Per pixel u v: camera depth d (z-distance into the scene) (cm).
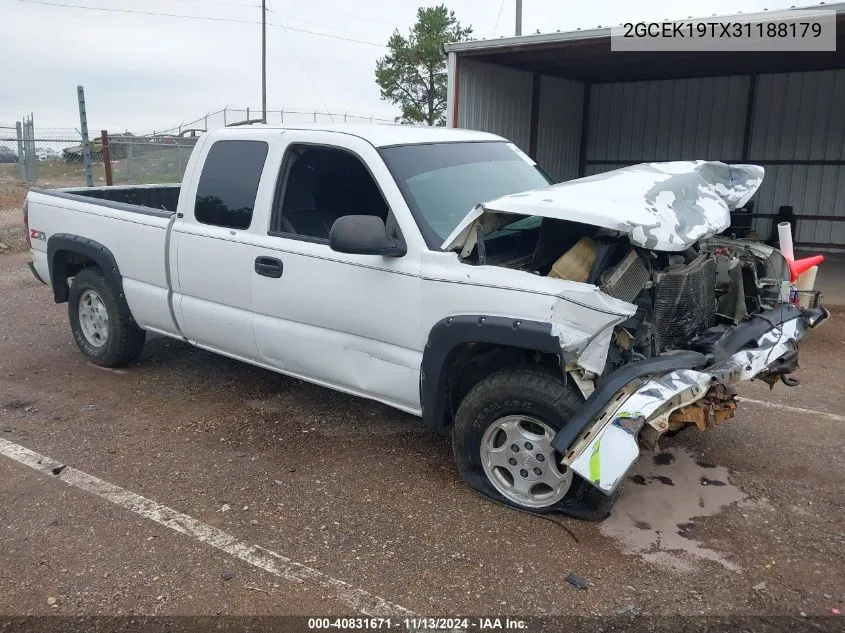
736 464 436
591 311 321
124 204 549
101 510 377
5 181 2167
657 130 1575
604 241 353
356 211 443
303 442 461
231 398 534
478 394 369
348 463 431
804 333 438
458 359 382
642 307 360
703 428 339
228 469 424
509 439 369
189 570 326
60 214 582
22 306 816
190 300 499
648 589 314
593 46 1084
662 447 456
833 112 1386
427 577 322
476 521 366
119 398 533
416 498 389
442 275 366
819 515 378
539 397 348
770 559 338
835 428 494
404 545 346
